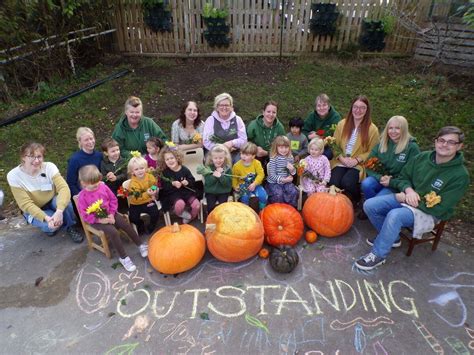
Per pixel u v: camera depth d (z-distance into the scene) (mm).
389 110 6988
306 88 7941
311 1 8953
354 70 8734
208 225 3719
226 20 9141
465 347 2979
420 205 3598
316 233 4203
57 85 7961
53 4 7402
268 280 3639
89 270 3789
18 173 3830
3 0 6723
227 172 4352
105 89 7902
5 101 7234
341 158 4672
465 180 3420
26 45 7277
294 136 5020
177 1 9023
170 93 7918
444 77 7844
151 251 3625
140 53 9656
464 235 4223
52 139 6324
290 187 4500
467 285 3572
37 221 4031
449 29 8367
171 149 4215
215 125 4930
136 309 3336
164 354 2930
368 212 3920
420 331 3117
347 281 3625
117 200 4203
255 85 8148
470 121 6422
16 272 3768
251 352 2941
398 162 4117
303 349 2965
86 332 3123
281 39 9156
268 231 3951
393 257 3916
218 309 3326
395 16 8625
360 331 3115
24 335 3104
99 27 8906
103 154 4395
